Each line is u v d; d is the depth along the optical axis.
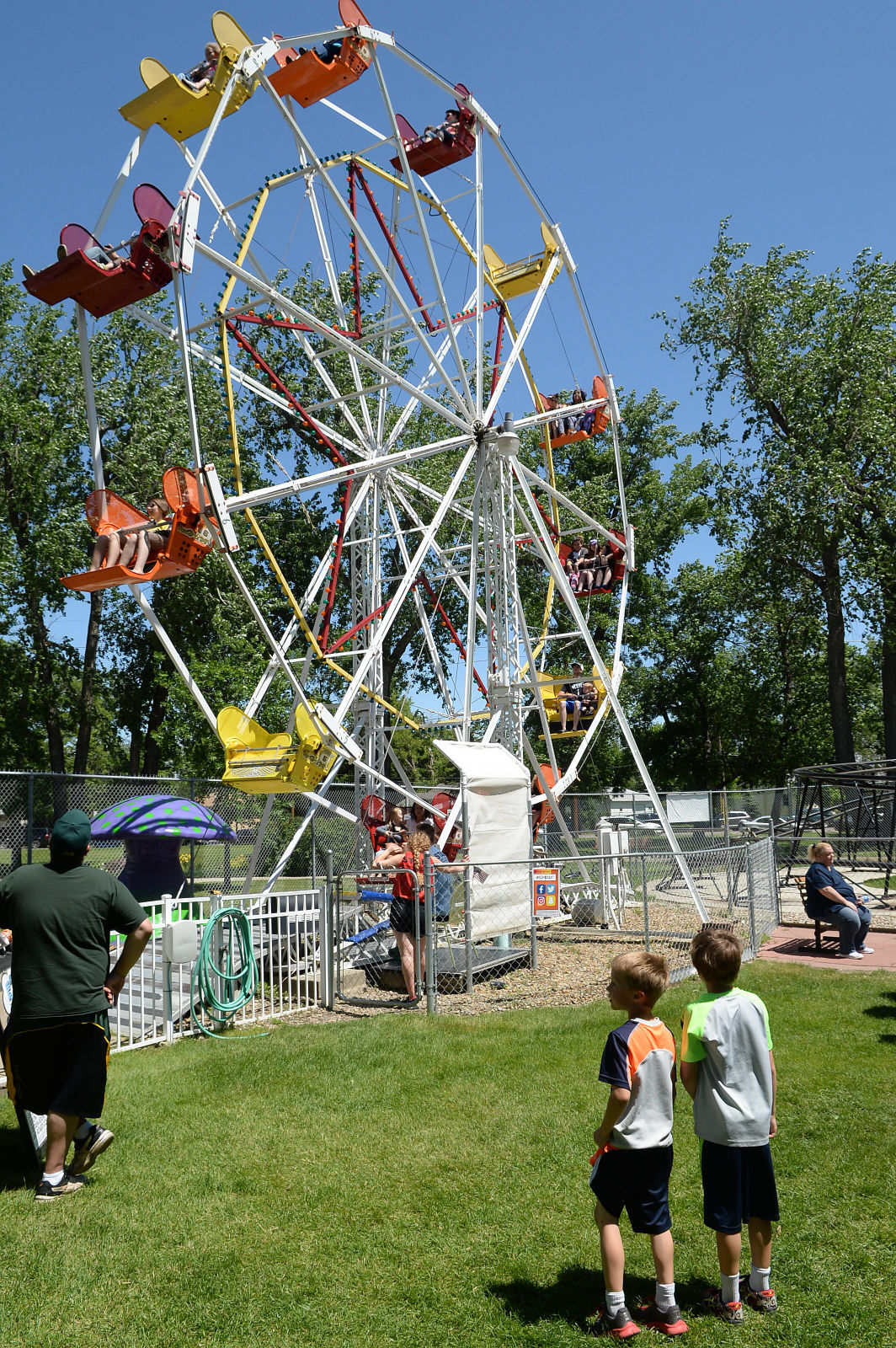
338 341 12.59
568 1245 4.37
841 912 11.53
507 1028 8.36
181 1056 7.65
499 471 15.35
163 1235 4.51
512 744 15.35
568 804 21.64
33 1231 4.56
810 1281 3.98
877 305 30.84
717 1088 3.77
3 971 6.13
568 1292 3.96
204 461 11.05
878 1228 4.44
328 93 12.36
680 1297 3.91
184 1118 6.16
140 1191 5.02
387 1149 5.58
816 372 31.56
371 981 10.50
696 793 23.45
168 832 12.05
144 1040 8.14
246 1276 4.11
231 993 8.80
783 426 33.25
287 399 13.80
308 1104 6.40
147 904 8.32
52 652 31.42
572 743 41.06
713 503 38.78
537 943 13.00
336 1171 5.27
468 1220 4.64
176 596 28.44
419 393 13.85
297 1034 8.38
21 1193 5.03
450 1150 5.55
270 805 13.19
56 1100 4.96
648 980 3.82
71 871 5.12
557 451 39.34
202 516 10.50
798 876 16.31
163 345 30.03
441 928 10.45
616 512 37.88
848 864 19.70
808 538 30.48
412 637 34.28
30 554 28.69
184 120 11.30
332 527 32.44
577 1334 3.64
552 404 18.78
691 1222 4.58
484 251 16.81
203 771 25.86
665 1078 3.77
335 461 15.27
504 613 15.52
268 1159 5.45
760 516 32.38
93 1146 5.22
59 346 29.14
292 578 33.19
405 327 15.79
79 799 12.87
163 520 10.65
